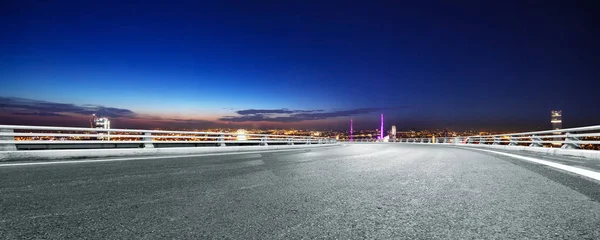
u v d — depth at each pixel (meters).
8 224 2.79
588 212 3.06
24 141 9.08
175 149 12.87
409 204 3.51
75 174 5.90
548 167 6.71
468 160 9.03
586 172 5.78
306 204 3.54
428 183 4.90
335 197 3.91
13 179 5.24
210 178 5.52
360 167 7.31
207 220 2.93
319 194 4.10
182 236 2.50
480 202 3.55
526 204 3.41
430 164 7.94
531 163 7.70
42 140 9.56
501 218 2.91
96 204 3.54
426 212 3.17
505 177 5.38
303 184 4.88
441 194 4.03
